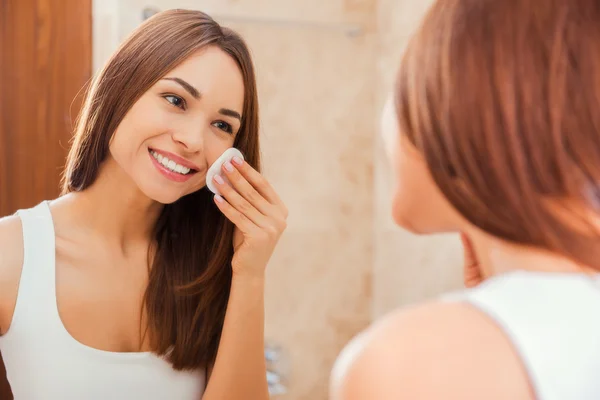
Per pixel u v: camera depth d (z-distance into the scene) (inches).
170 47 36.6
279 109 82.7
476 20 15.4
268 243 39.9
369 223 88.3
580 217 15.2
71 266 38.3
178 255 41.5
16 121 61.8
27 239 37.3
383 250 86.2
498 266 16.8
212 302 41.7
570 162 14.8
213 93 37.1
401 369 13.8
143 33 37.6
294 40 82.8
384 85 84.5
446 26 15.8
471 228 17.1
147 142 36.8
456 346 13.9
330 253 86.6
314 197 85.3
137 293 40.1
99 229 39.7
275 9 81.9
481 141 14.9
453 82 15.2
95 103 38.2
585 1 15.3
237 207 39.4
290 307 85.2
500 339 14.1
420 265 77.2
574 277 15.5
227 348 39.7
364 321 88.8
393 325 14.8
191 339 40.1
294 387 85.7
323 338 86.9
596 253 15.2
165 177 37.1
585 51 14.9
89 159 38.5
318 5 83.8
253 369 40.1
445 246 71.7
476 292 15.4
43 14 62.1
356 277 88.0
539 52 14.9
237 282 40.1
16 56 61.6
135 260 40.8
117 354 37.9
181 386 40.0
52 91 62.4
